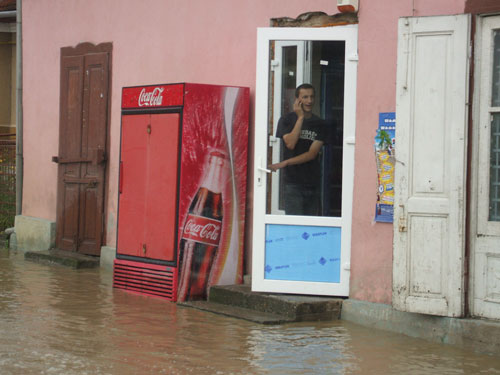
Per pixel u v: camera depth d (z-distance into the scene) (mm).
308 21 8211
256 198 7988
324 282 7766
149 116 8703
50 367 5695
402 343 6676
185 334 6836
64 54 11961
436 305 6664
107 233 10984
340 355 6242
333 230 7762
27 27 13000
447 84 6672
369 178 7488
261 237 7953
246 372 5703
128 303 8227
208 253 8453
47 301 8250
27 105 13031
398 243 6812
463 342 6547
